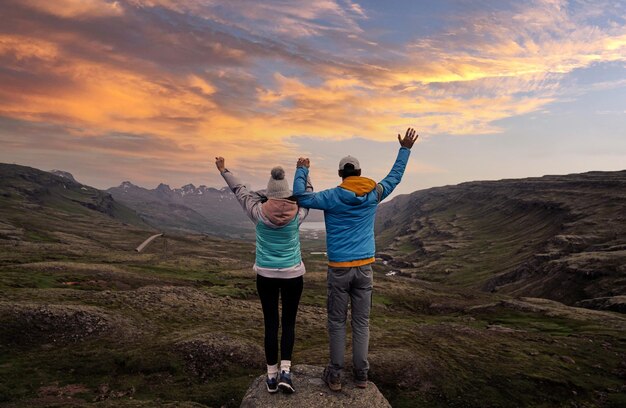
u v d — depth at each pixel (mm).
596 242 147125
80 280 67250
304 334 40406
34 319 30891
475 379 27031
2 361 25531
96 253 135500
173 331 35906
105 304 41938
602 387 28391
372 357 27062
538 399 25766
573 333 54812
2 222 195125
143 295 48000
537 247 172875
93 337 31094
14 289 44156
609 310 83500
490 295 114312
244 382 24625
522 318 72812
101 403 15430
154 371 25844
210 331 34875
